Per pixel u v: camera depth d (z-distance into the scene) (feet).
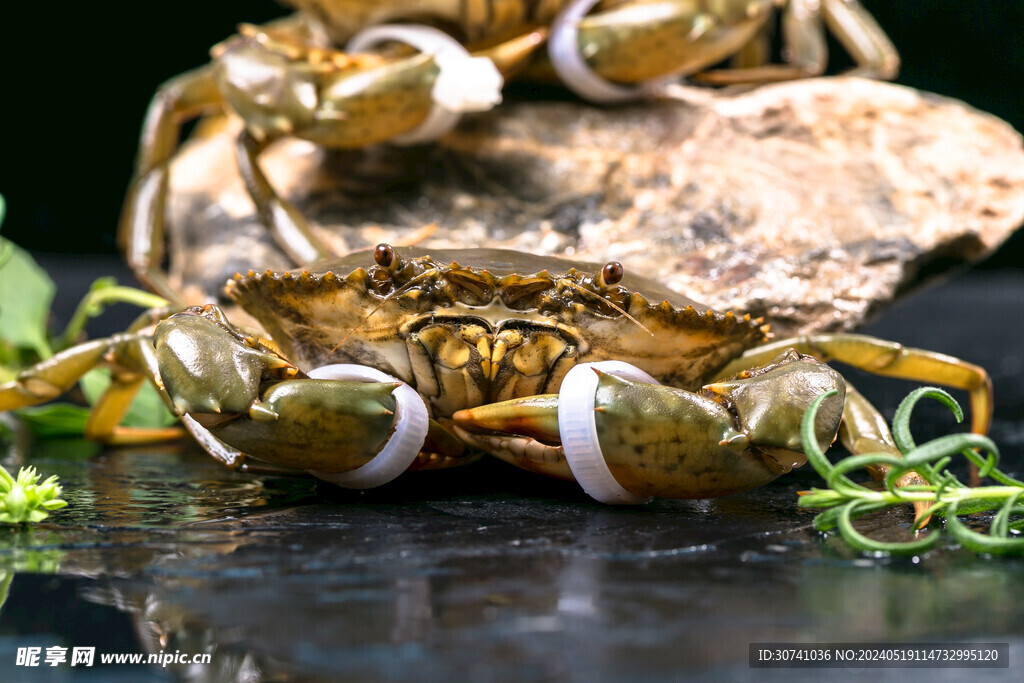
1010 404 2.77
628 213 2.60
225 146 2.84
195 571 1.93
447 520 2.05
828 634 1.85
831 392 2.00
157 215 2.65
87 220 7.31
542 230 2.59
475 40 2.68
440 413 2.17
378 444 2.06
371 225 2.62
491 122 2.71
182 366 2.04
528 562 1.95
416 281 2.10
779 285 2.48
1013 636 1.85
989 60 7.54
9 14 6.81
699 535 2.02
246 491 2.17
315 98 2.52
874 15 7.57
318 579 1.92
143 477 2.25
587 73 2.67
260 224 2.66
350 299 2.12
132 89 7.15
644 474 2.04
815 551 1.98
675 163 2.64
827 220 2.55
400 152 2.69
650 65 2.65
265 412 2.03
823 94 2.72
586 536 2.01
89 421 2.44
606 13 2.65
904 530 2.04
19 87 6.97
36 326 2.60
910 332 4.50
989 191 2.62
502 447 2.10
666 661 1.82
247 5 7.09
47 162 7.14
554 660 1.82
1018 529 2.03
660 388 2.03
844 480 2.00
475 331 2.10
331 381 2.05
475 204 2.64
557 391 2.15
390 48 2.64
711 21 2.62
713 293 2.47
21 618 1.87
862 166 2.62
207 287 2.61
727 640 1.84
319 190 2.68
